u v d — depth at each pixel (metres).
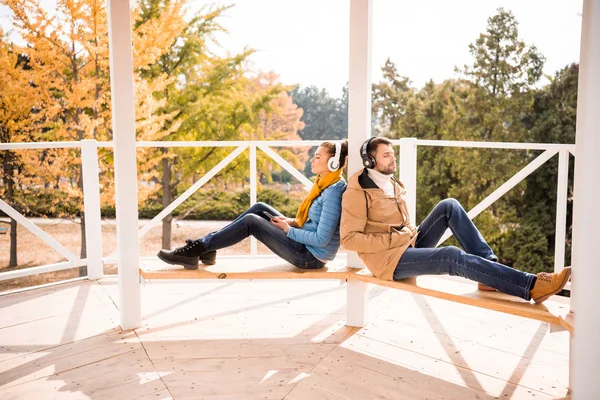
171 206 4.26
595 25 1.67
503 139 12.52
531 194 12.01
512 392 2.20
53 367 2.45
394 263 2.48
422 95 14.66
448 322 3.00
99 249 3.89
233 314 3.16
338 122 16.66
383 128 15.55
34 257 10.91
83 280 3.86
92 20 8.40
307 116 16.59
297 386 2.24
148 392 2.19
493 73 12.95
